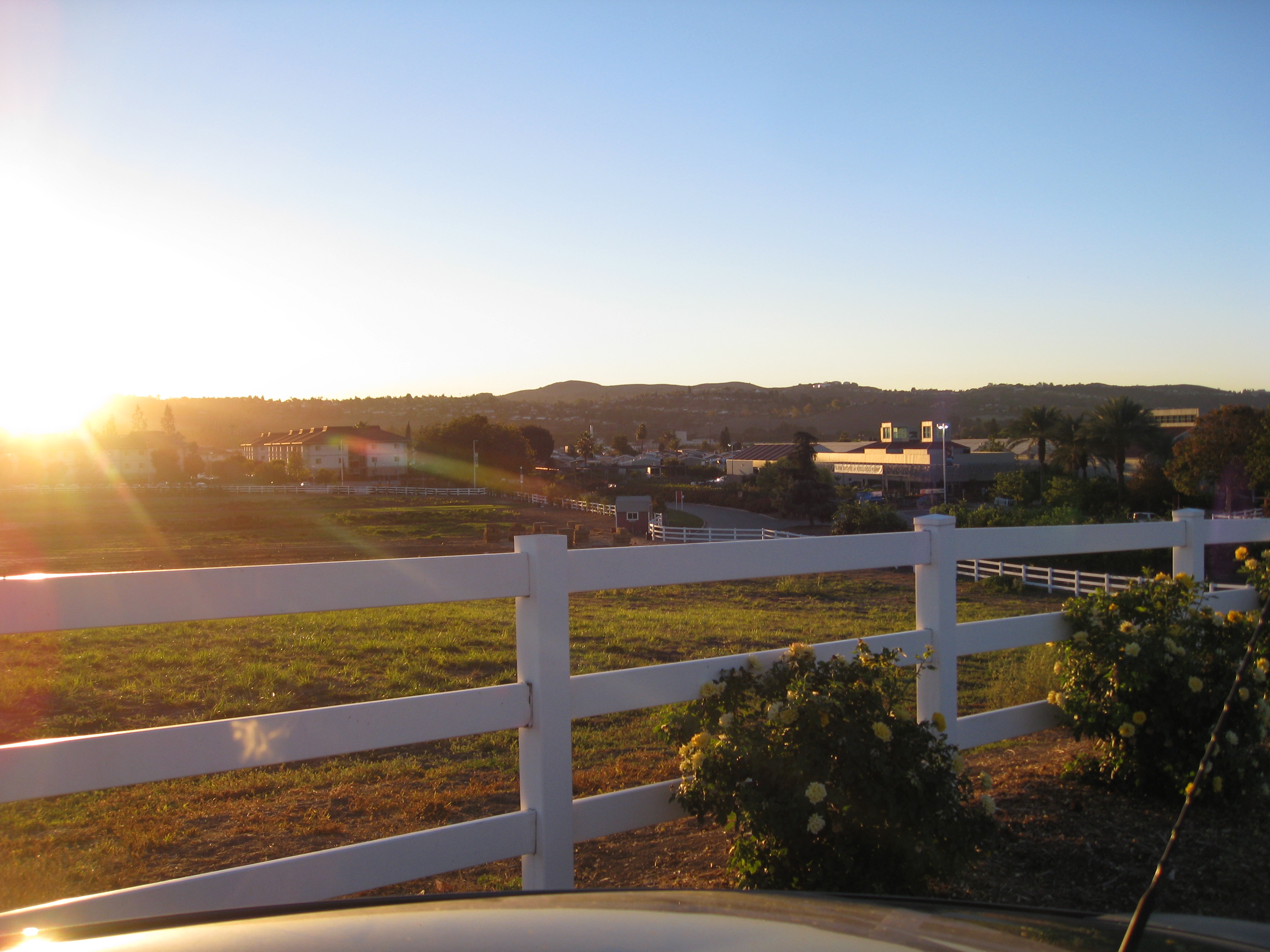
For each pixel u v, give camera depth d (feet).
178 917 5.06
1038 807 14.58
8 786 7.76
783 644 42.19
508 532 157.79
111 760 8.18
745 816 10.59
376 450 408.05
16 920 7.59
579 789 17.81
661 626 48.49
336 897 9.17
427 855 9.75
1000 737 15.29
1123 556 85.20
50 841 15.07
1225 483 149.48
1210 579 20.59
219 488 297.33
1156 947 5.19
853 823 10.69
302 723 9.11
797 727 11.01
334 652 36.99
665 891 5.68
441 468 329.93
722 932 4.71
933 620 14.32
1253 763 14.32
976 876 12.00
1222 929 5.91
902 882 10.86
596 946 4.41
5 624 7.93
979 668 35.42
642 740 22.72
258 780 18.78
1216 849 12.85
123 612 8.38
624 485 304.50
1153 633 14.73
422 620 48.16
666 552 11.55
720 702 11.90
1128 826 13.74
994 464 262.06
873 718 11.04
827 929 4.92
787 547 12.71
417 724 9.78
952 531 14.48
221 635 41.52
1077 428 184.44
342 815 16.53
